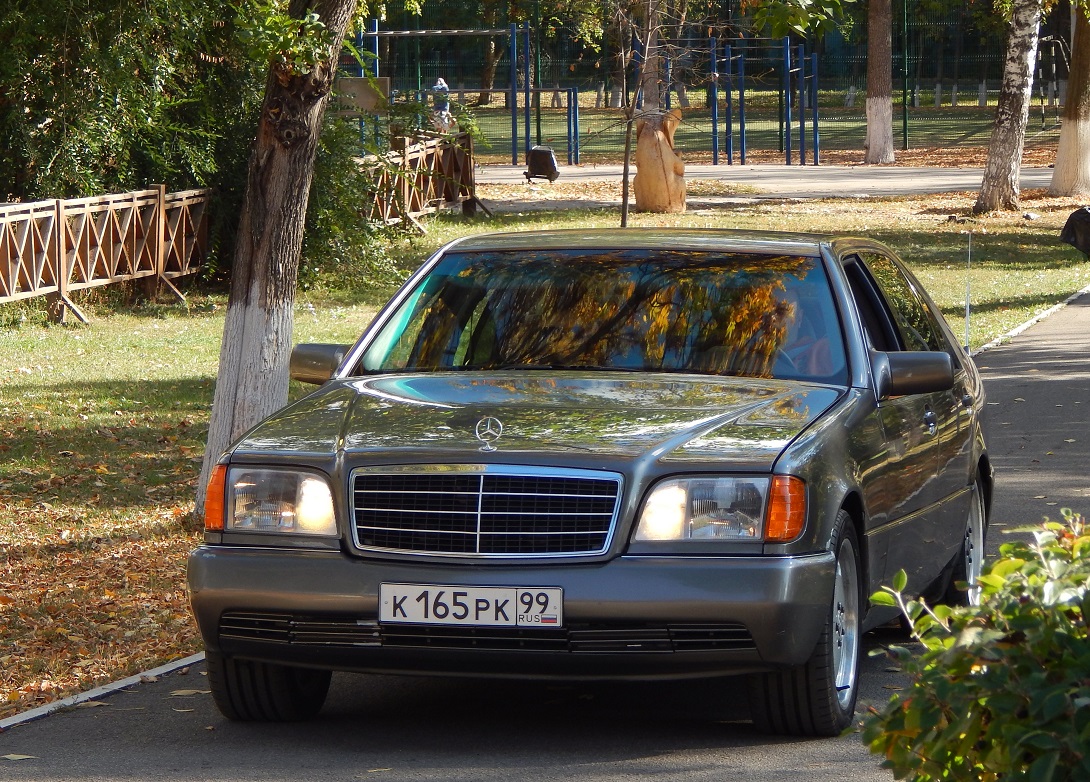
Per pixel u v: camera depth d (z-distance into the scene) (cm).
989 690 587
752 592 1044
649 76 6462
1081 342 3659
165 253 4528
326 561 1093
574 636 1058
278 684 1183
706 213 6981
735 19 10738
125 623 1620
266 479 1129
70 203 4109
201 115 4669
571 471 1070
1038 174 9550
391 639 1084
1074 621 604
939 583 1488
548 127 14150
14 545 2003
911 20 16950
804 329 1289
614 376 1259
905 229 6388
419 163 6134
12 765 1116
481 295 1376
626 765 1074
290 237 1995
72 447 2625
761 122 15288
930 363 1273
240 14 1894
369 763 1092
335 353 1370
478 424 1137
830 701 1109
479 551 1073
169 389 3159
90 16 4253
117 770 1095
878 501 1223
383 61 10762
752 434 1117
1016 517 1981
